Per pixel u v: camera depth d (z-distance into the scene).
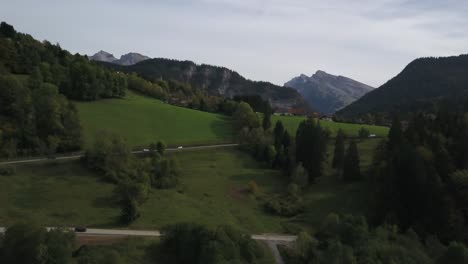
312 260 67.06
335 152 120.44
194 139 138.25
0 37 157.50
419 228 80.75
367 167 117.69
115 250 60.50
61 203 80.69
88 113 138.88
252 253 65.12
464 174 87.75
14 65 150.75
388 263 65.44
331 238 71.88
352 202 96.31
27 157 104.75
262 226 86.25
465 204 84.50
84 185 90.88
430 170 87.88
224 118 169.75
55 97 119.00
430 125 119.75
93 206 81.12
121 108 151.62
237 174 115.69
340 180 112.50
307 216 92.56
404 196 87.31
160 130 139.50
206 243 61.47
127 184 80.75
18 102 112.31
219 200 97.06
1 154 101.81
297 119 180.50
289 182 113.31
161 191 95.06
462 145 101.62
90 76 151.88
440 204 82.06
